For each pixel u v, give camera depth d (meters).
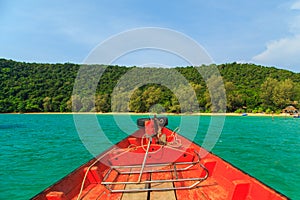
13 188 10.12
